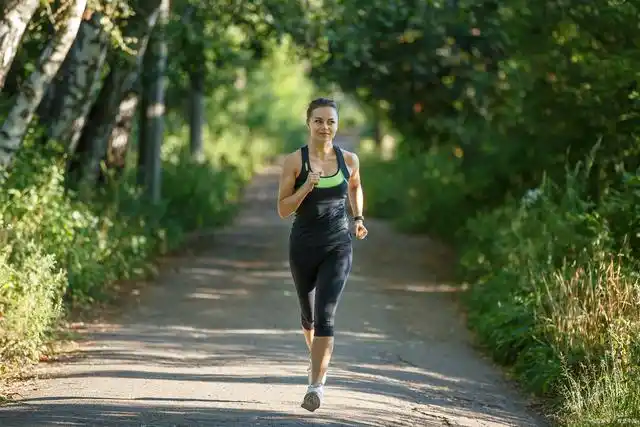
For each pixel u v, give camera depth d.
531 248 15.61
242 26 24.28
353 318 17.19
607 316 12.10
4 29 13.69
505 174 22.06
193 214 32.00
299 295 10.27
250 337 14.98
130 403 10.30
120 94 21.89
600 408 10.30
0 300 11.95
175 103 33.91
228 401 10.52
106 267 18.20
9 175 15.27
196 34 23.42
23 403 10.27
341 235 9.89
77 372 11.84
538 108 18.20
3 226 13.92
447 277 22.89
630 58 16.09
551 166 18.95
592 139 17.78
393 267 24.52
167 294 18.95
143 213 23.50
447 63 24.62
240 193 48.53
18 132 15.34
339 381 11.77
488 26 22.64
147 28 20.27
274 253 26.41
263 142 69.31
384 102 26.61
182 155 37.38
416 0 23.25
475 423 10.54
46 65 15.21
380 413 10.38
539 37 18.25
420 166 38.50
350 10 23.20
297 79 79.38
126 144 25.06
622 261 13.40
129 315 16.55
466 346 15.27
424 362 13.75
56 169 16.31
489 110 24.38
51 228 15.55
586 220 14.64
